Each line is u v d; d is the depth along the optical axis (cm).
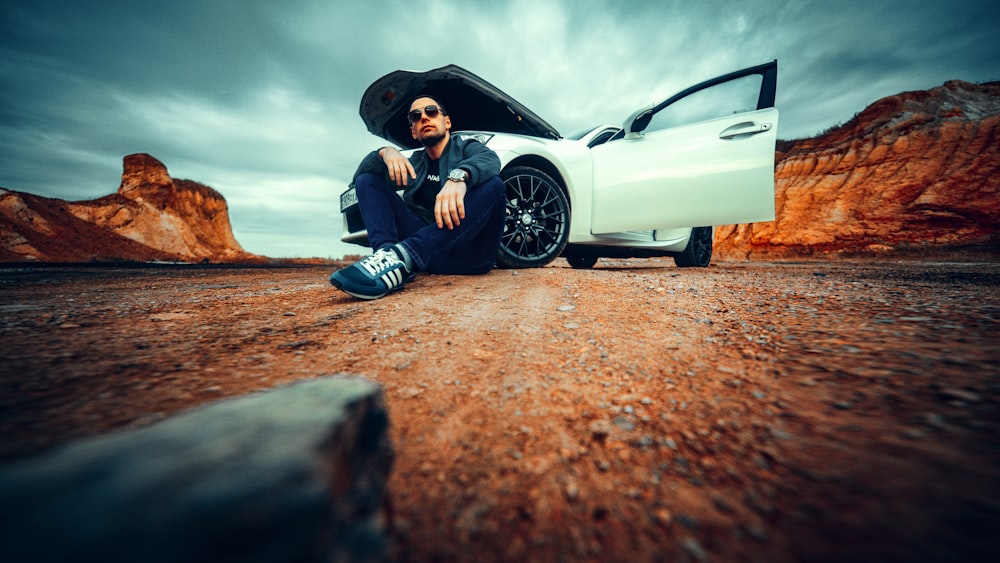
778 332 110
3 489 22
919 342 91
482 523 48
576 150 309
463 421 70
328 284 261
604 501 51
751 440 60
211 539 21
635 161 305
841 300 146
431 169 236
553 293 184
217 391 76
